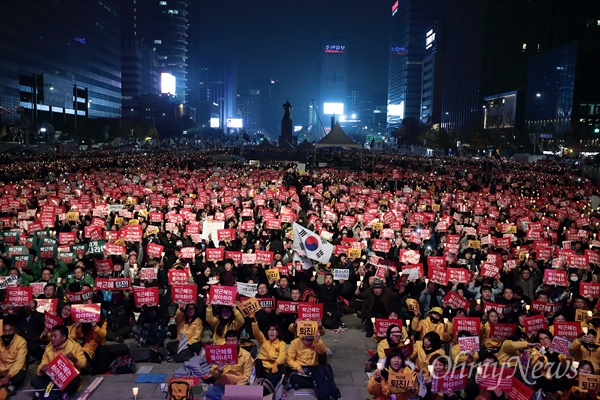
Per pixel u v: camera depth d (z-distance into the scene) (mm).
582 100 114000
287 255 18969
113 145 140250
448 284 15102
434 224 24562
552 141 113000
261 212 26734
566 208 28531
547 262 18797
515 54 158625
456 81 183125
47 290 13305
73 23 158000
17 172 45125
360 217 24562
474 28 166000
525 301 15023
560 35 157500
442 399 9742
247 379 10656
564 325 11445
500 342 11742
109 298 14016
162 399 10641
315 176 48875
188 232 21047
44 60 140125
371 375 10469
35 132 109312
